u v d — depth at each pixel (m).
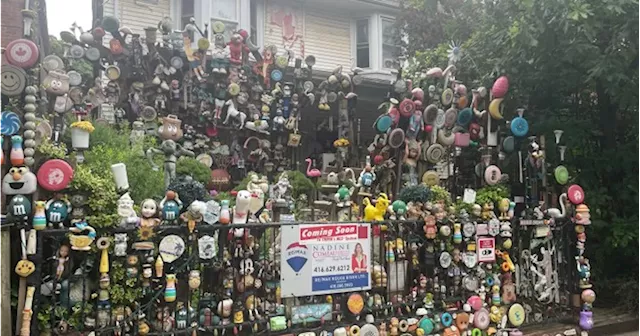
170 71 9.09
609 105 8.86
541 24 7.40
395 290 5.68
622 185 8.59
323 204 6.59
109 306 4.30
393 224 5.71
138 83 8.75
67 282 4.27
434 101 8.72
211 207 4.76
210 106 9.66
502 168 8.04
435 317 5.79
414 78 11.21
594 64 7.50
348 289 5.36
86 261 4.32
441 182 8.37
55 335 4.14
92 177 4.40
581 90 9.06
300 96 10.55
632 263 8.77
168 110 9.14
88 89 8.09
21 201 3.98
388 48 15.51
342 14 15.45
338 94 10.70
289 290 5.04
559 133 7.79
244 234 4.95
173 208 4.58
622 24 7.40
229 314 4.80
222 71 9.58
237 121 9.75
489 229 6.33
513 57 8.26
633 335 7.33
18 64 4.48
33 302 4.00
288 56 10.80
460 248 6.16
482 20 9.54
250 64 10.08
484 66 9.17
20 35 5.18
